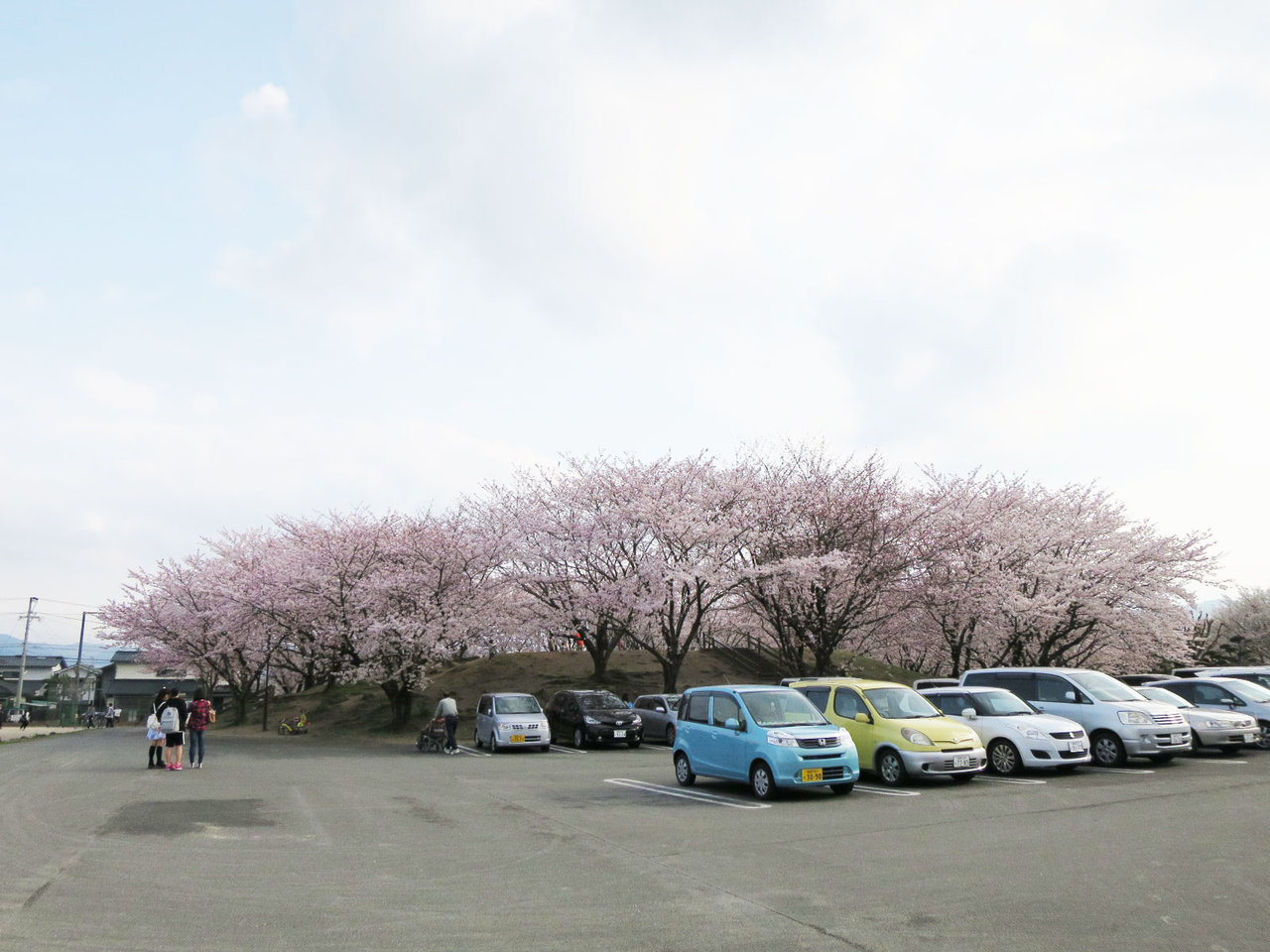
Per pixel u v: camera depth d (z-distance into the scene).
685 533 28.22
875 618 30.09
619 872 7.59
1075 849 8.24
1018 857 7.93
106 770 17.94
